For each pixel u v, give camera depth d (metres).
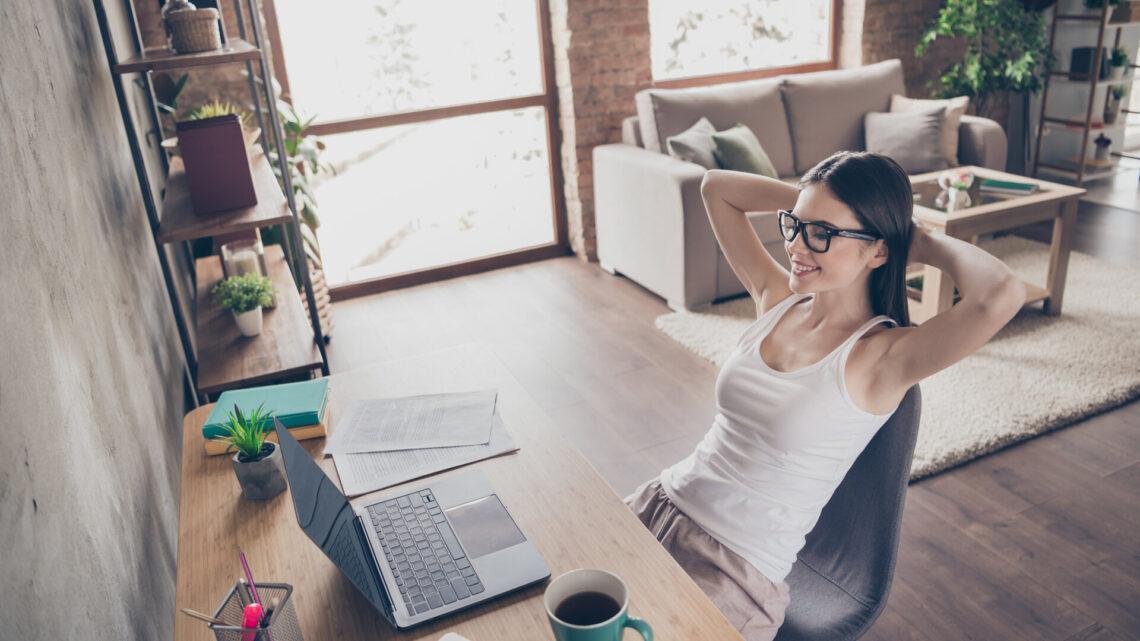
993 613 2.03
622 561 1.18
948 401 2.91
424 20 4.22
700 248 3.78
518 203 4.72
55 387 1.13
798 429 1.32
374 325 4.04
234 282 2.32
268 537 1.28
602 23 4.36
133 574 1.34
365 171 4.32
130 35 3.08
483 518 1.29
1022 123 5.63
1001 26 4.86
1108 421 2.79
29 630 0.85
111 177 2.01
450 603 1.12
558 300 4.21
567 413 3.10
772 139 4.43
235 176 2.18
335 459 1.47
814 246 1.28
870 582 1.42
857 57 5.01
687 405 3.10
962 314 1.22
